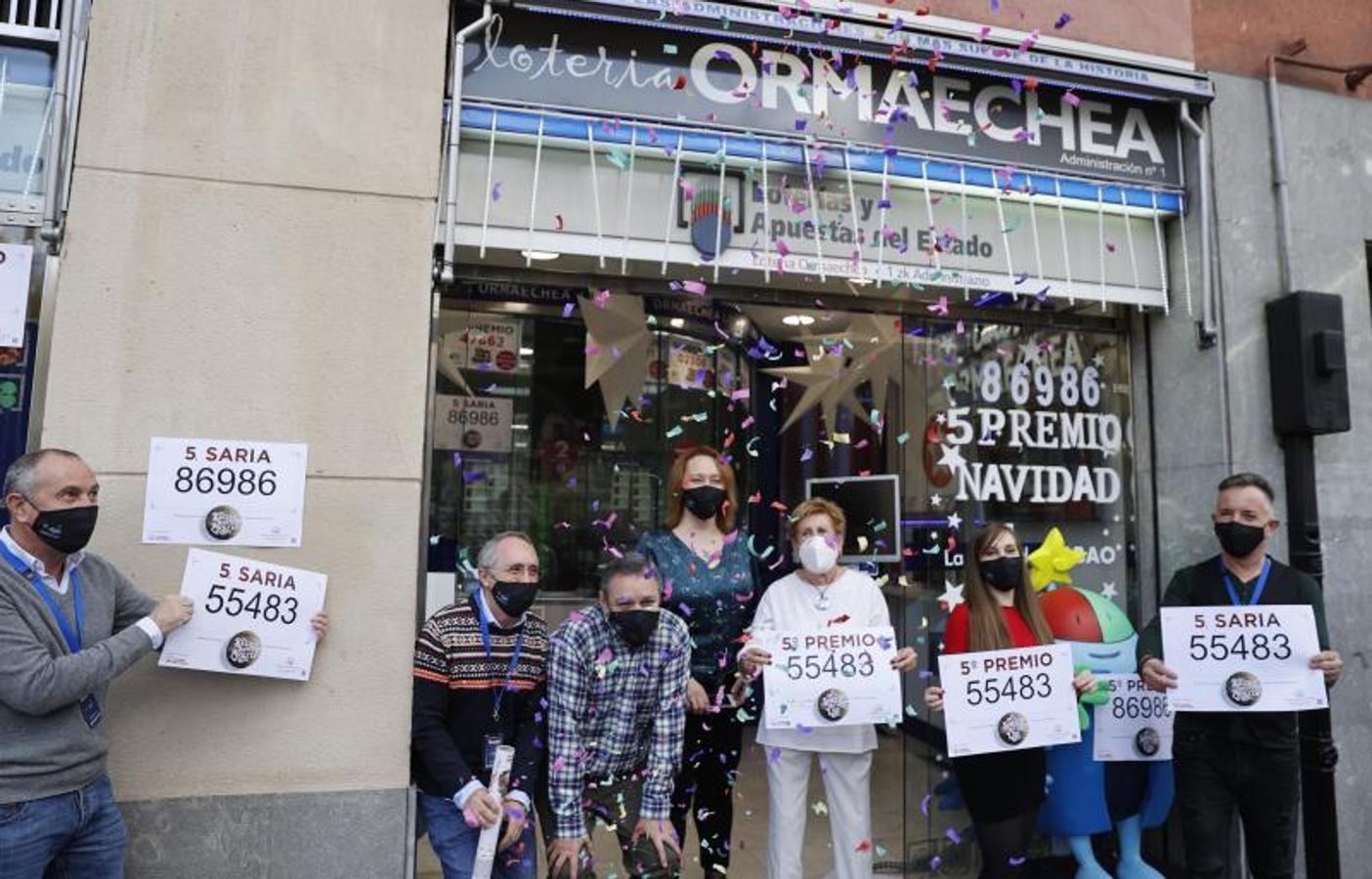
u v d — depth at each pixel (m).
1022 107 4.24
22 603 2.40
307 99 3.26
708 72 3.87
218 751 2.99
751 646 3.29
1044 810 3.85
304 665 3.00
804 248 3.97
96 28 3.11
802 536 3.47
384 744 3.12
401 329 3.26
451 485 3.98
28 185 3.18
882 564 4.47
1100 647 3.82
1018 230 4.27
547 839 3.04
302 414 3.16
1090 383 4.73
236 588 2.93
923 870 4.36
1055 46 4.22
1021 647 3.45
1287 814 3.22
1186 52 4.41
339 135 3.28
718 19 3.77
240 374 3.12
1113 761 3.85
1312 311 4.20
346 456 3.18
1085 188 4.27
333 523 3.14
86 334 3.01
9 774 2.35
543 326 4.12
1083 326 4.73
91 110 3.08
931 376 4.59
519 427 4.08
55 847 2.45
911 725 4.45
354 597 3.13
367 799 3.08
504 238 3.63
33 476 2.43
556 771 2.87
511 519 4.04
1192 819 3.28
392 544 3.18
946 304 4.27
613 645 2.98
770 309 4.45
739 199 3.92
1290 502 4.25
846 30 3.91
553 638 2.99
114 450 3.00
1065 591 4.02
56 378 2.97
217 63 3.19
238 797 2.98
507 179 3.66
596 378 4.18
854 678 3.27
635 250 3.78
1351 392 4.41
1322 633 3.29
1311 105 4.54
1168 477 4.51
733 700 3.46
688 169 3.86
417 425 3.24
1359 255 4.53
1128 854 3.95
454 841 2.92
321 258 3.22
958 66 4.05
